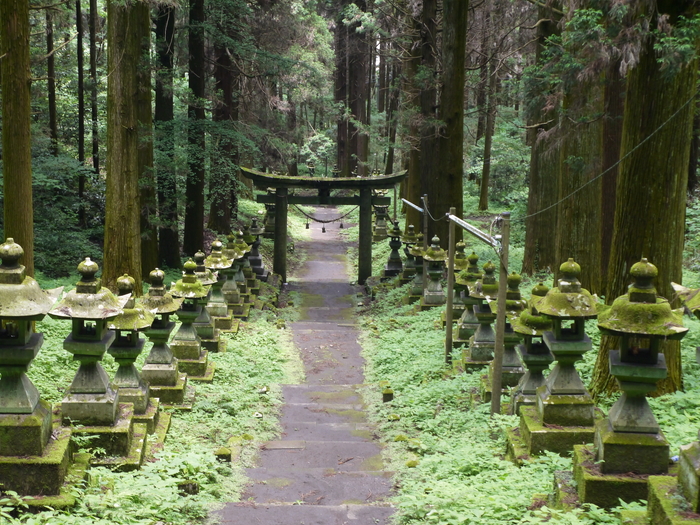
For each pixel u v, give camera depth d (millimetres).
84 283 5773
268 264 26844
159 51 20031
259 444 8242
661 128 7598
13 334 4883
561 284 6039
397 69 37188
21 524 4418
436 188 19344
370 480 6961
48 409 5148
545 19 16297
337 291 22609
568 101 12852
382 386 10977
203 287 10141
